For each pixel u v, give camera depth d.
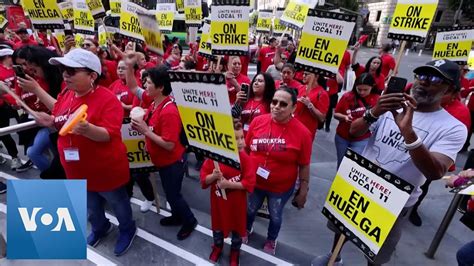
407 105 1.67
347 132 3.79
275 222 2.84
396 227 2.17
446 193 4.35
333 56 3.14
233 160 1.94
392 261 3.00
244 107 3.53
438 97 1.78
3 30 7.63
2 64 3.65
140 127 2.53
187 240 3.12
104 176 2.43
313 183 4.51
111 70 4.65
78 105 2.19
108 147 2.33
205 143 2.06
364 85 3.56
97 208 2.74
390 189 1.68
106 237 3.08
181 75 1.92
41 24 5.05
